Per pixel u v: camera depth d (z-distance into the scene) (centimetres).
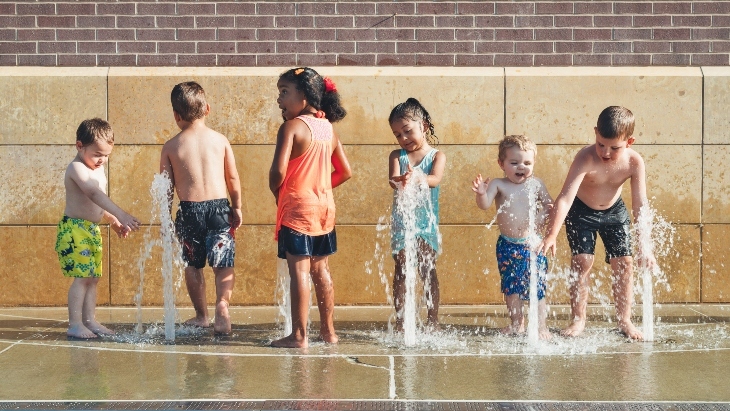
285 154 521
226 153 585
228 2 684
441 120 678
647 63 686
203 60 684
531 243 567
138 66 682
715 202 682
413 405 387
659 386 422
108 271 681
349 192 680
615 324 605
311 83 536
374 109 677
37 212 676
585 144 679
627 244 569
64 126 673
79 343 534
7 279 677
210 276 679
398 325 579
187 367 465
